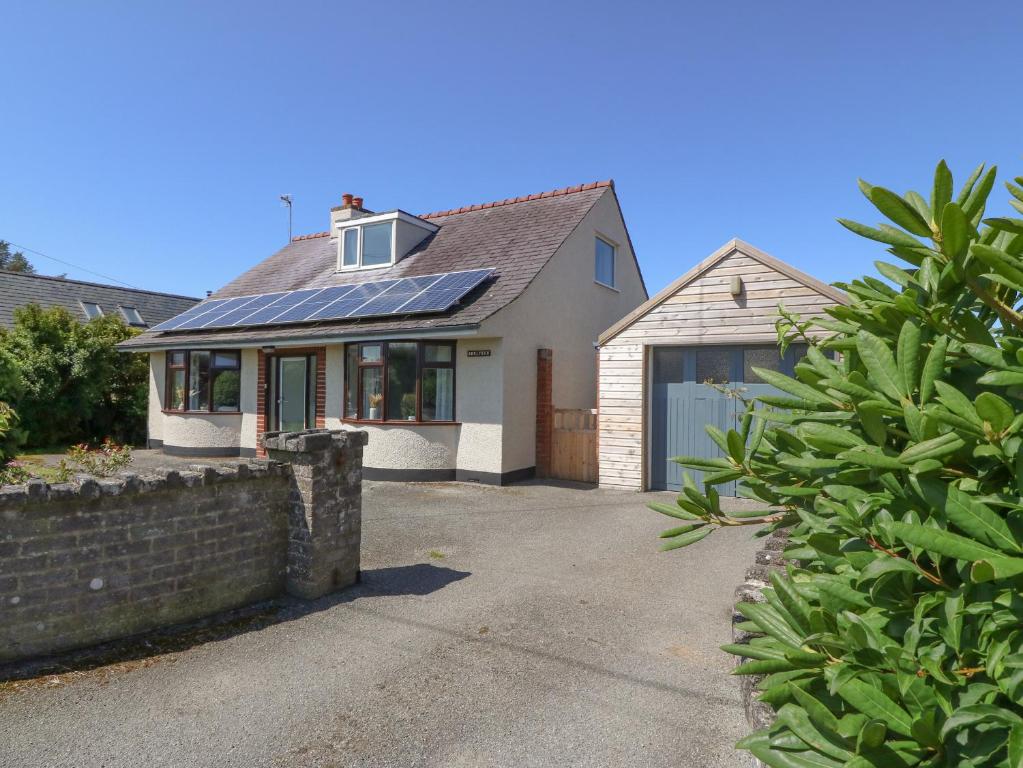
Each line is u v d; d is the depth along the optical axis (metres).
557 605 5.52
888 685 1.48
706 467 2.28
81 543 4.41
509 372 11.85
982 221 1.44
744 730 3.55
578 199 14.89
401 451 12.07
